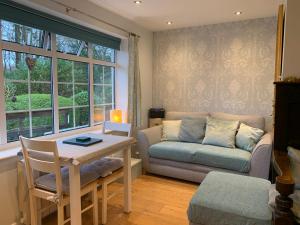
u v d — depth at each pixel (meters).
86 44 3.25
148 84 4.26
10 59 2.32
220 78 3.86
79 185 1.80
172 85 4.25
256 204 1.58
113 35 3.47
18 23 2.23
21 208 2.09
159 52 4.29
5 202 2.01
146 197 2.78
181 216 2.37
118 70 3.83
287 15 1.90
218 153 2.92
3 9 2.09
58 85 2.87
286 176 1.37
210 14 3.33
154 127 3.71
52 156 1.82
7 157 1.99
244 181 1.94
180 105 4.21
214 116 3.69
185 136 3.55
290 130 1.88
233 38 3.72
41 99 2.66
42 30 2.54
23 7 2.25
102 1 2.87
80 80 3.21
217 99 3.92
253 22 3.56
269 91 3.55
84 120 3.32
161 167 3.29
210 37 3.88
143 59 4.07
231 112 3.83
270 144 2.63
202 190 1.80
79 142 2.10
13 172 2.06
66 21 2.74
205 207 1.61
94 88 3.46
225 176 2.06
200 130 3.53
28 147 1.77
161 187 3.05
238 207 1.55
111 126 2.80
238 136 3.21
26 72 2.48
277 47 2.51
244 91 3.72
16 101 2.40
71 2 2.63
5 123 2.26
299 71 1.90
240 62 3.71
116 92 3.88
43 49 2.62
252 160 2.72
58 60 2.86
